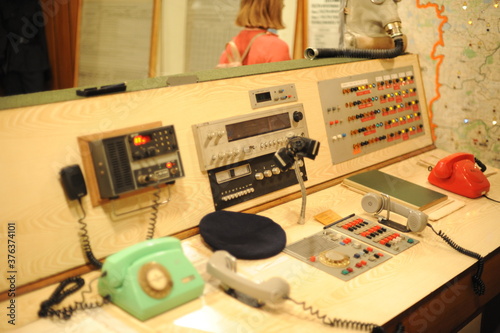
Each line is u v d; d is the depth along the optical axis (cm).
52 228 158
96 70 480
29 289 152
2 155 150
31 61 456
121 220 171
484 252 181
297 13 399
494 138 284
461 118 296
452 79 293
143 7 441
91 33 479
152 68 445
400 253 179
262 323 138
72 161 161
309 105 231
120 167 164
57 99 167
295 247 179
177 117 188
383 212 210
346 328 136
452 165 232
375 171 246
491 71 275
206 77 208
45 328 136
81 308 144
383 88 266
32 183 154
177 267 148
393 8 266
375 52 263
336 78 245
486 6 268
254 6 299
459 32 283
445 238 186
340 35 290
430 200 215
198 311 143
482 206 220
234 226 184
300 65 241
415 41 304
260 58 302
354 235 189
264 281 143
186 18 432
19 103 160
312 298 150
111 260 143
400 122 272
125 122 175
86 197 164
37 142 156
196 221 189
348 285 157
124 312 143
